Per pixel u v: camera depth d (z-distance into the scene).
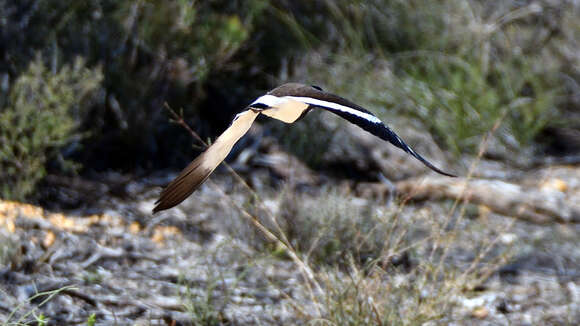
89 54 13.16
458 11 16.83
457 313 8.84
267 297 9.20
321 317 7.96
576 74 17.41
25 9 12.92
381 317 7.87
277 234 10.39
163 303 8.84
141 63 13.68
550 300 9.79
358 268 9.04
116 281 9.34
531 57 17.19
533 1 17.80
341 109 5.01
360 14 16.05
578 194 13.70
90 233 10.59
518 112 16.05
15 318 8.23
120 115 13.30
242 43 14.57
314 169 14.03
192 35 13.79
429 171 14.20
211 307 8.62
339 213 10.33
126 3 13.53
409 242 10.41
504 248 11.36
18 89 11.63
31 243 9.93
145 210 11.66
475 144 15.27
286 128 14.28
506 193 13.03
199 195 12.35
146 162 13.53
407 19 16.33
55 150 12.12
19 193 11.16
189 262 10.02
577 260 11.16
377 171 14.12
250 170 13.61
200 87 13.91
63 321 8.33
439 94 15.48
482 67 16.30
